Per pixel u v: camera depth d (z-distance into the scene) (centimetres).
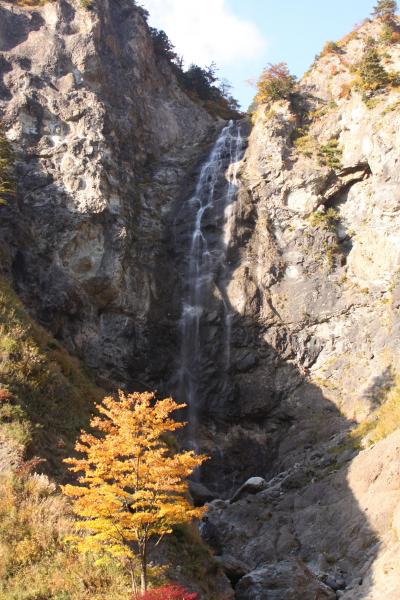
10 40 5247
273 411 4322
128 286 4519
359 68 5144
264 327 4531
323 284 4544
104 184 4638
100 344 4300
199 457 1589
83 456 2262
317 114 5181
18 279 4134
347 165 4759
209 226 4922
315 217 4722
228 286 4656
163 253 4828
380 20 5800
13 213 4294
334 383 4216
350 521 2844
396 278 4281
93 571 1697
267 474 4044
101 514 1530
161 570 1788
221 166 5256
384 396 3894
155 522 1602
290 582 2348
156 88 6031
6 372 2358
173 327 4597
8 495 1880
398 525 2589
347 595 2425
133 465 1572
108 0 5828
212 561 2191
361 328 4309
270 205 4866
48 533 1780
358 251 4544
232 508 3312
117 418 1602
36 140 4750
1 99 4825
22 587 1631
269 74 5397
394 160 4503
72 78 5062
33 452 2117
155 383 4403
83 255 4409
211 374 4453
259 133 5150
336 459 3450
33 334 2748
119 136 5103
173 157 5638
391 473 2900
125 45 5844
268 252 4697
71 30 5350
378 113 4728
